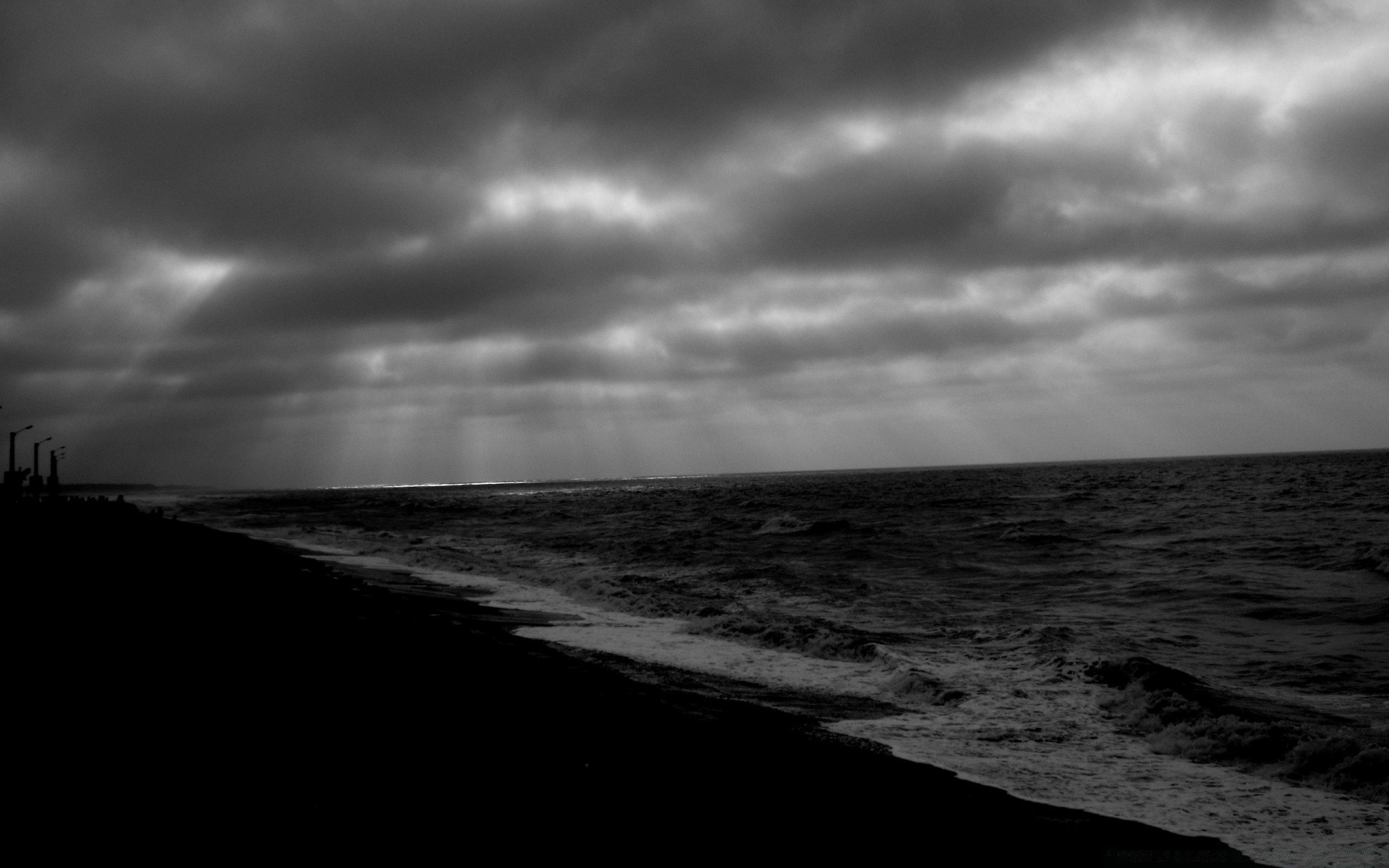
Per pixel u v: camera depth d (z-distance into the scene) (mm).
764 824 8156
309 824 6973
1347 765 10641
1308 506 59688
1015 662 16891
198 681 11594
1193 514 56156
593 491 176750
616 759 9656
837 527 52688
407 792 7902
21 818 6695
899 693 14648
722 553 40125
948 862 7734
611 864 6797
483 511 90438
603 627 20359
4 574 22469
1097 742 12148
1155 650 18594
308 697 11125
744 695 14164
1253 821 9250
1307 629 21125
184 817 6906
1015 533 47469
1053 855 8172
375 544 45125
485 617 21656
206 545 34250
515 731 10312
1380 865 8180
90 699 10383
